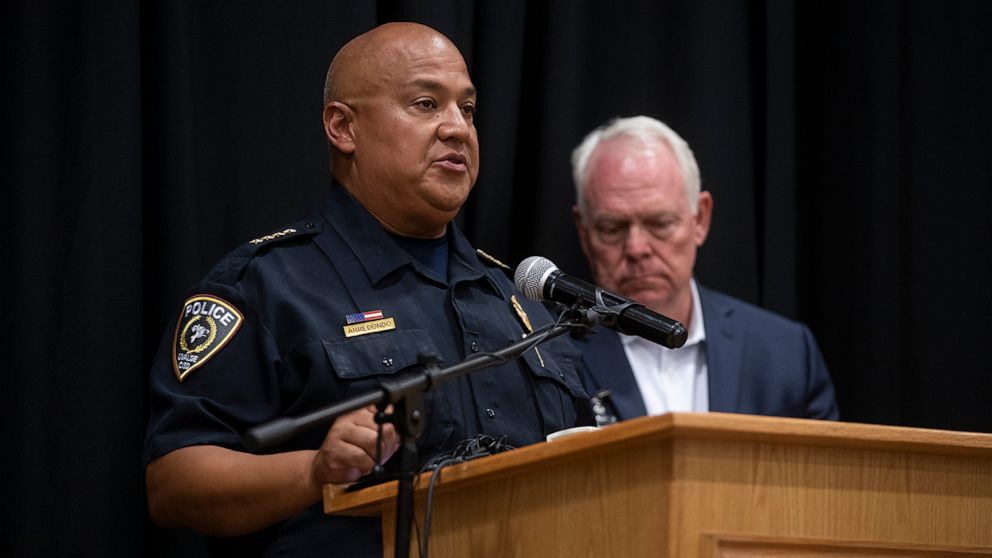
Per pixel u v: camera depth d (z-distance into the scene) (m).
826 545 3.64
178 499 4.98
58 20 6.58
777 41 8.94
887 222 9.05
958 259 9.09
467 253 6.00
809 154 9.39
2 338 6.34
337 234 5.67
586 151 8.24
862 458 3.79
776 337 8.24
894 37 9.15
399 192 5.73
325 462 4.57
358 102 5.85
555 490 3.84
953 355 9.02
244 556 5.27
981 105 9.21
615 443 3.57
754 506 3.60
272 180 7.18
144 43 6.93
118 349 6.50
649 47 8.78
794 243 8.91
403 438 3.85
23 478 6.23
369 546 5.05
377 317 5.39
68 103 6.56
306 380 5.20
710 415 3.46
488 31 8.00
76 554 6.32
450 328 5.59
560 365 5.93
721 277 8.70
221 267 5.47
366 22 7.41
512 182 8.04
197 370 5.17
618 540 3.64
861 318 9.06
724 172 8.73
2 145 6.45
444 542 4.18
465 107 5.94
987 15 9.27
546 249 8.33
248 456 4.93
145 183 6.89
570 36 8.41
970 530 3.94
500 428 5.43
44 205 6.43
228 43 7.14
